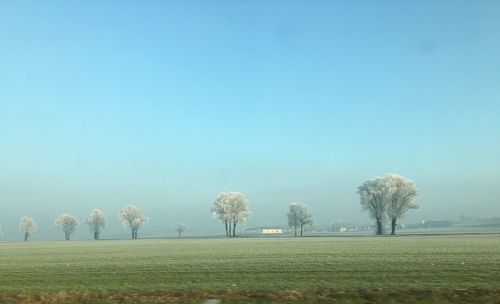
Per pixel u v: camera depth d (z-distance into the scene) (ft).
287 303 64.54
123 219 571.28
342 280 84.99
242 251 183.52
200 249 209.56
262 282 85.30
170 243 310.86
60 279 97.91
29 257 179.93
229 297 69.05
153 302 66.80
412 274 91.04
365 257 135.13
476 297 64.64
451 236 321.11
